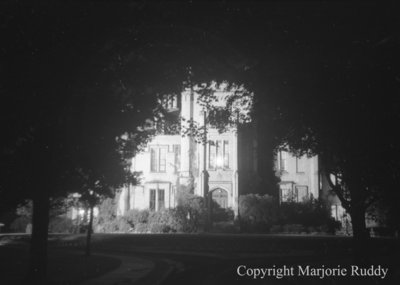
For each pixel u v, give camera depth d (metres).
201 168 49.91
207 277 18.72
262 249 34.97
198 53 13.37
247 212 46.72
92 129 16.25
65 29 11.84
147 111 17.30
